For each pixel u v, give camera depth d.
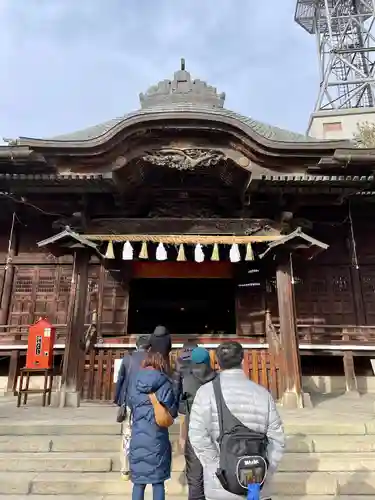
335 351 14.09
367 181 12.56
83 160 12.01
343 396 13.34
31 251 16.19
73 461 6.72
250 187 12.68
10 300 15.70
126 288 15.56
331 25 40.19
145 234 13.13
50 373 11.01
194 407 3.63
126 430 6.28
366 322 15.61
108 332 15.12
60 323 15.43
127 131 11.79
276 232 13.36
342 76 39.28
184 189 13.95
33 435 7.72
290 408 10.34
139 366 6.08
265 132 16.86
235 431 3.35
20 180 12.23
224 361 3.79
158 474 4.66
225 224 13.39
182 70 17.88
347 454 7.16
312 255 12.20
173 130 12.00
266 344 13.02
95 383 11.20
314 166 12.27
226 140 12.27
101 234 12.95
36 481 6.22
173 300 24.80
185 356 6.08
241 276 15.54
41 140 11.63
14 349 13.91
